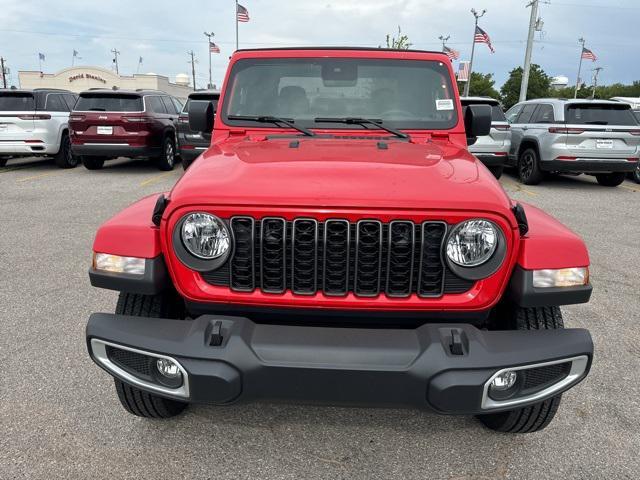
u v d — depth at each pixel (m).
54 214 7.47
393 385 1.97
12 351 3.48
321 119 3.23
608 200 9.40
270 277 2.14
